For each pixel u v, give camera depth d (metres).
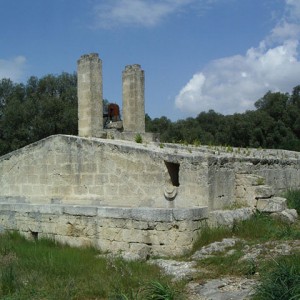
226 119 58.75
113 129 21.44
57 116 47.31
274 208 14.79
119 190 16.52
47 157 18.55
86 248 13.41
